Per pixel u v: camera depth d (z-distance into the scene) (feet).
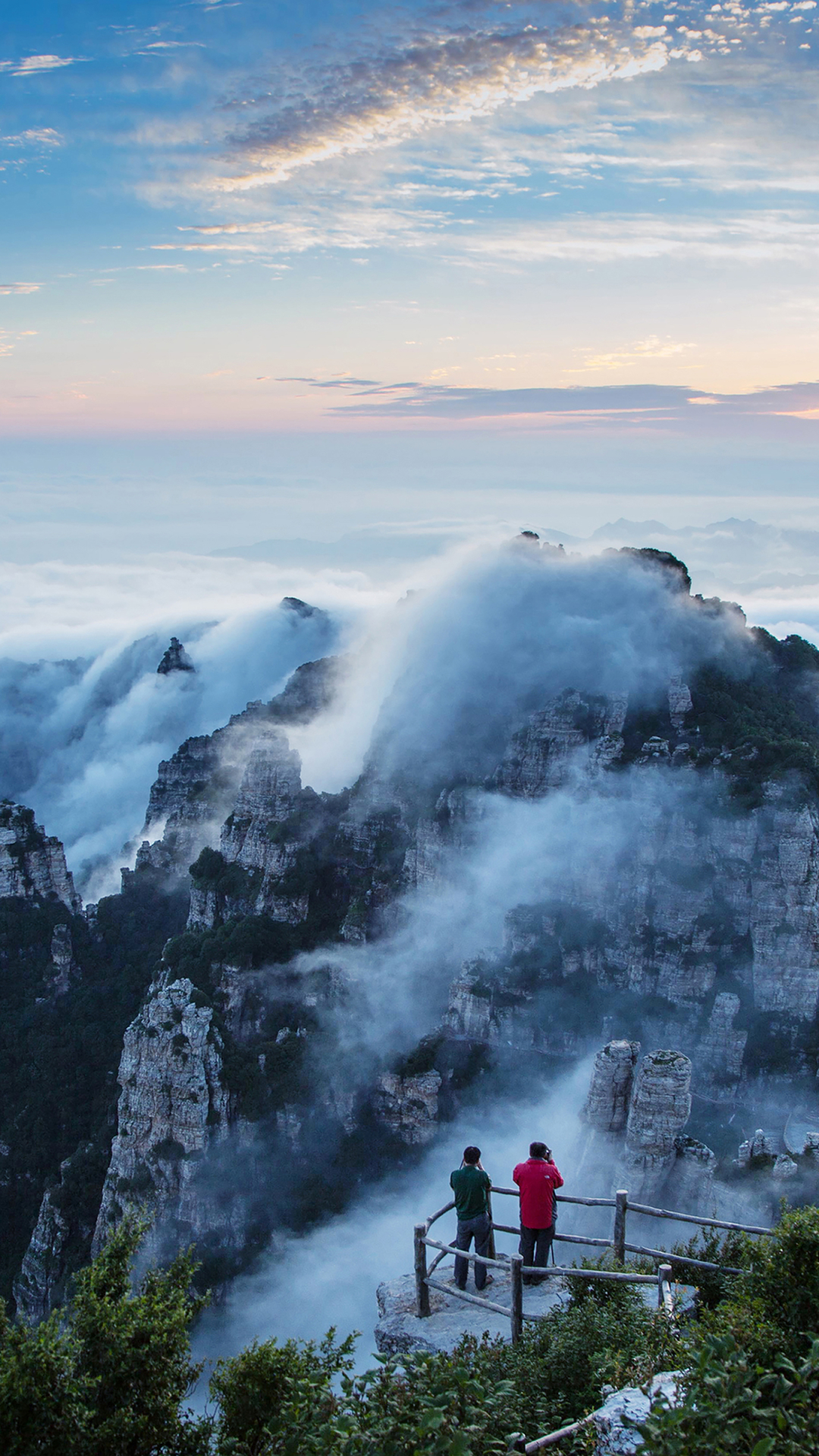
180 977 278.87
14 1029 324.39
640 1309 69.41
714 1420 47.96
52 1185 281.54
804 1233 61.82
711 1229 86.84
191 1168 237.25
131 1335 61.36
